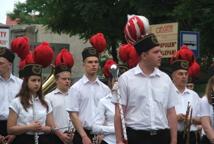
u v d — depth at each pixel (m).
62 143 15.03
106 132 14.05
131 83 10.74
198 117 14.36
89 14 32.16
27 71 12.94
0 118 14.27
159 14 28.92
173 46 19.77
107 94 14.92
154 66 10.76
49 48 15.58
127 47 15.23
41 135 13.30
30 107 12.94
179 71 14.77
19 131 12.70
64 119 15.89
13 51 15.91
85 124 14.72
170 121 10.98
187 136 14.12
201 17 26.14
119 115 10.70
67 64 16.39
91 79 14.86
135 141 10.70
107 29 33.09
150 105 10.70
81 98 14.71
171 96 10.99
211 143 12.92
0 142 13.15
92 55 14.84
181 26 27.61
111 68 11.08
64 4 34.75
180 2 27.14
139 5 29.55
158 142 10.77
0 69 14.35
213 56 27.81
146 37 10.73
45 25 38.22
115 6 32.31
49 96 15.93
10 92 14.44
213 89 12.24
